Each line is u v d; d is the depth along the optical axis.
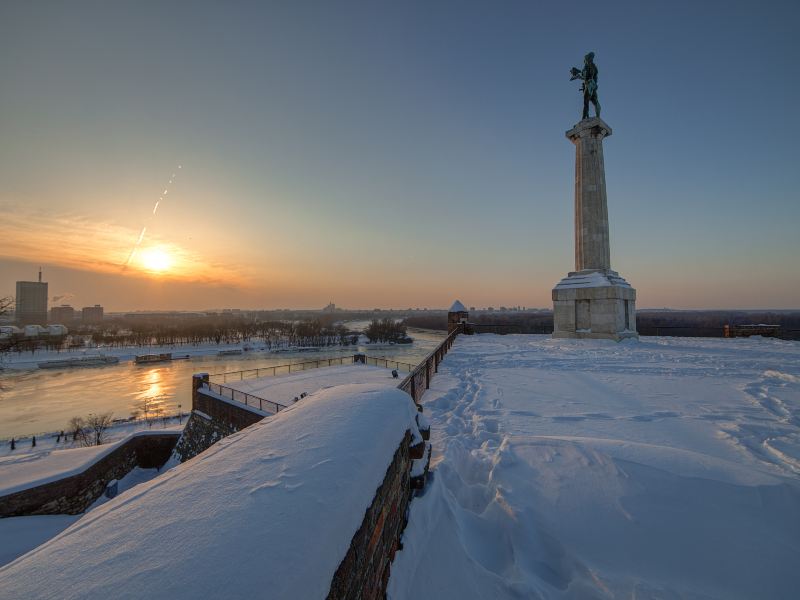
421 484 4.21
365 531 2.42
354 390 4.20
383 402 3.82
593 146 23.81
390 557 3.17
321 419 3.24
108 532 1.75
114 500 2.10
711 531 3.53
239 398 23.91
